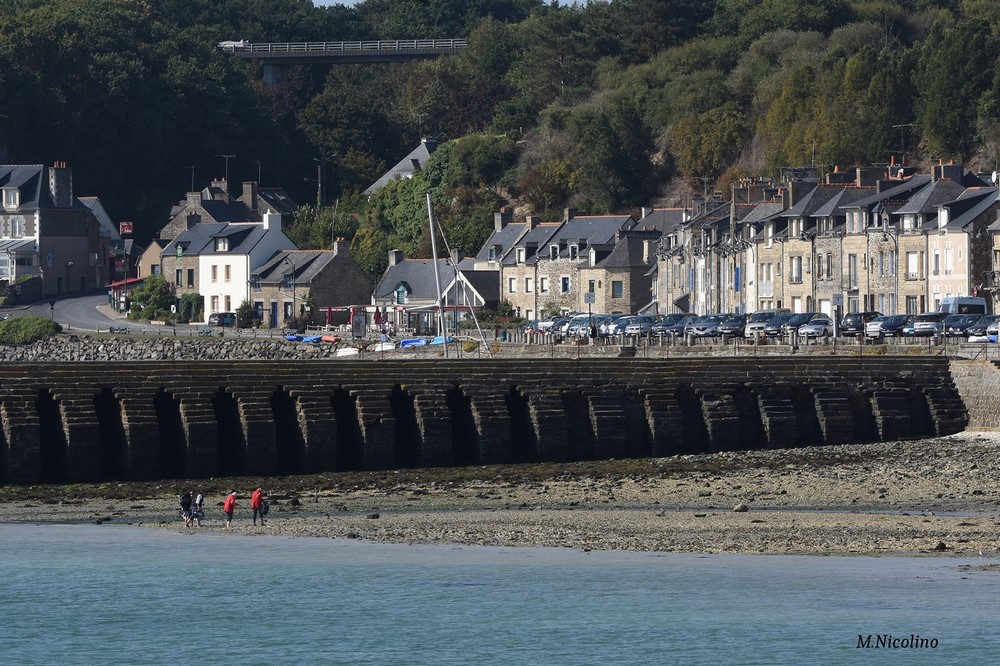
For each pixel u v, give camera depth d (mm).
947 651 123250
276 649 129000
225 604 142000
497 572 149625
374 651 127875
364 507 188500
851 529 165250
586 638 129125
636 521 173625
